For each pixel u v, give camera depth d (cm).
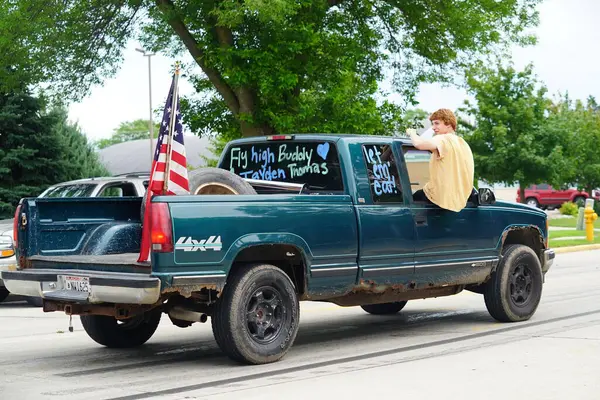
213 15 1809
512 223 991
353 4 2123
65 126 2950
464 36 2073
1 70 1986
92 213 816
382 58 2225
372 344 871
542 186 5578
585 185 5294
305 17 1850
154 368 759
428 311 1147
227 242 722
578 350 806
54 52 2006
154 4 1991
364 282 832
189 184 790
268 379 693
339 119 1952
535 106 3916
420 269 882
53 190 1354
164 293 711
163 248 690
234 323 735
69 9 1994
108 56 2117
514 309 996
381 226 845
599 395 620
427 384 664
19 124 2486
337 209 810
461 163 894
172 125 739
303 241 778
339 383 673
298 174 883
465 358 777
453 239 916
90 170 2953
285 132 1889
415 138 876
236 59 1797
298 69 1867
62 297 735
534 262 1013
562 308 1126
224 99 1995
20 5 1900
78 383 694
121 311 741
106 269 727
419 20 2088
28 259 782
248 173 930
